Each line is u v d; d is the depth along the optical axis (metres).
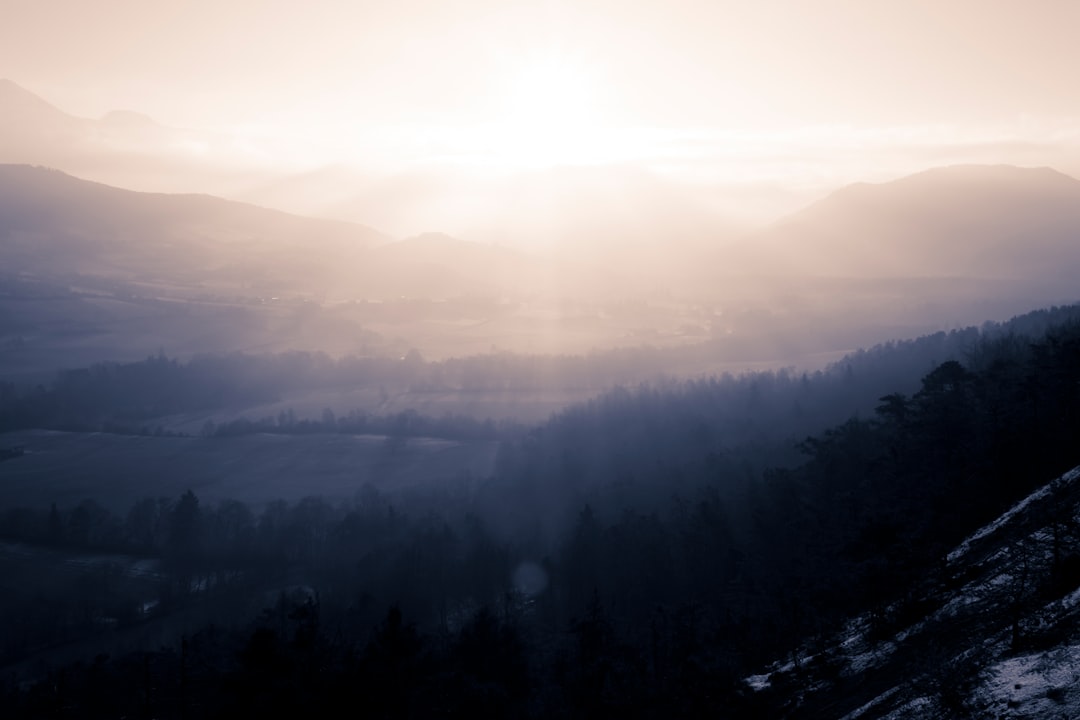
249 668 62.09
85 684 79.62
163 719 71.38
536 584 121.12
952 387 117.31
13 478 192.75
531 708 67.38
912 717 47.22
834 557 89.75
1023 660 45.19
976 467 94.00
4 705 78.88
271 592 124.00
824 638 72.50
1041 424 93.75
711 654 69.88
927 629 60.50
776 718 61.16
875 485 104.69
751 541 111.50
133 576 129.12
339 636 83.44
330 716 60.44
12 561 133.50
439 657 72.50
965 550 73.25
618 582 109.00
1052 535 58.72
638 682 66.81
